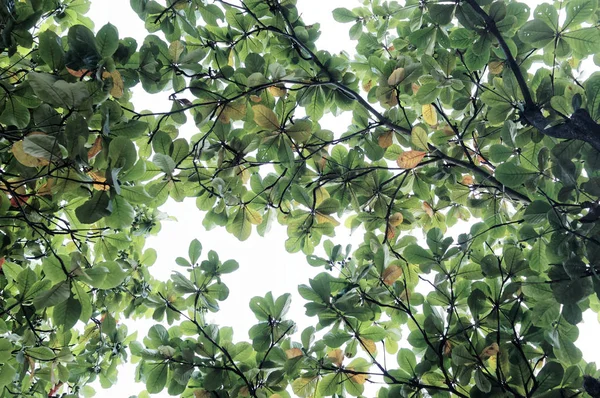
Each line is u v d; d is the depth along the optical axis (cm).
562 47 304
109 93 261
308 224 376
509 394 292
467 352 288
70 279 229
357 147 407
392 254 379
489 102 324
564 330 290
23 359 296
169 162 292
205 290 354
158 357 323
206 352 330
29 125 281
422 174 386
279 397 317
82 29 248
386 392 324
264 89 372
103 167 223
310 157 376
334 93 393
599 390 244
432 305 344
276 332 338
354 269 354
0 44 274
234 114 361
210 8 364
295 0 391
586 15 293
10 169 281
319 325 327
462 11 309
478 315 318
